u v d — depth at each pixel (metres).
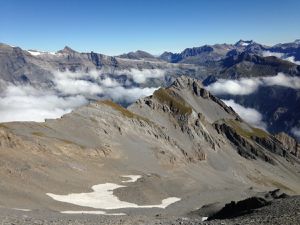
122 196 118.19
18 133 153.12
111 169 157.62
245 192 160.00
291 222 40.56
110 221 50.59
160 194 132.38
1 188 90.62
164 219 61.47
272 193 108.00
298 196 70.88
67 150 155.38
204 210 97.88
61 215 72.25
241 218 49.69
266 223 41.44
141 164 184.25
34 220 46.75
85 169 141.38
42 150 140.38
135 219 56.91
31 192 96.12
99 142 185.62
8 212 66.00
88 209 95.50
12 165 112.38
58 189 110.31
